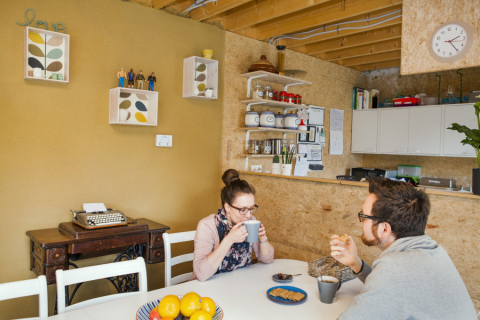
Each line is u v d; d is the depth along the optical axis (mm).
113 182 2779
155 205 3037
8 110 2293
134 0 2838
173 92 3105
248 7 3270
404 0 2492
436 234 2111
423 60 2422
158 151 3035
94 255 2420
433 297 963
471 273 1979
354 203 2500
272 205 3082
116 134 2781
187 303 1132
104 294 2785
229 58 3490
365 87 5285
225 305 1328
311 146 4438
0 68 2252
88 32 2611
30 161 2391
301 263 1872
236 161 3605
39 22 2387
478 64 2207
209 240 1728
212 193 3445
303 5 2848
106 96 2717
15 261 2355
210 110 3381
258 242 1940
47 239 2154
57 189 2510
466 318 1006
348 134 5004
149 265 3047
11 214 2332
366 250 2438
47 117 2447
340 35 3578
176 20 3104
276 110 3963
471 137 1948
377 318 958
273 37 3871
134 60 2855
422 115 4305
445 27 2320
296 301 1347
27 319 1200
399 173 4832
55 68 2453
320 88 4535
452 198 2041
